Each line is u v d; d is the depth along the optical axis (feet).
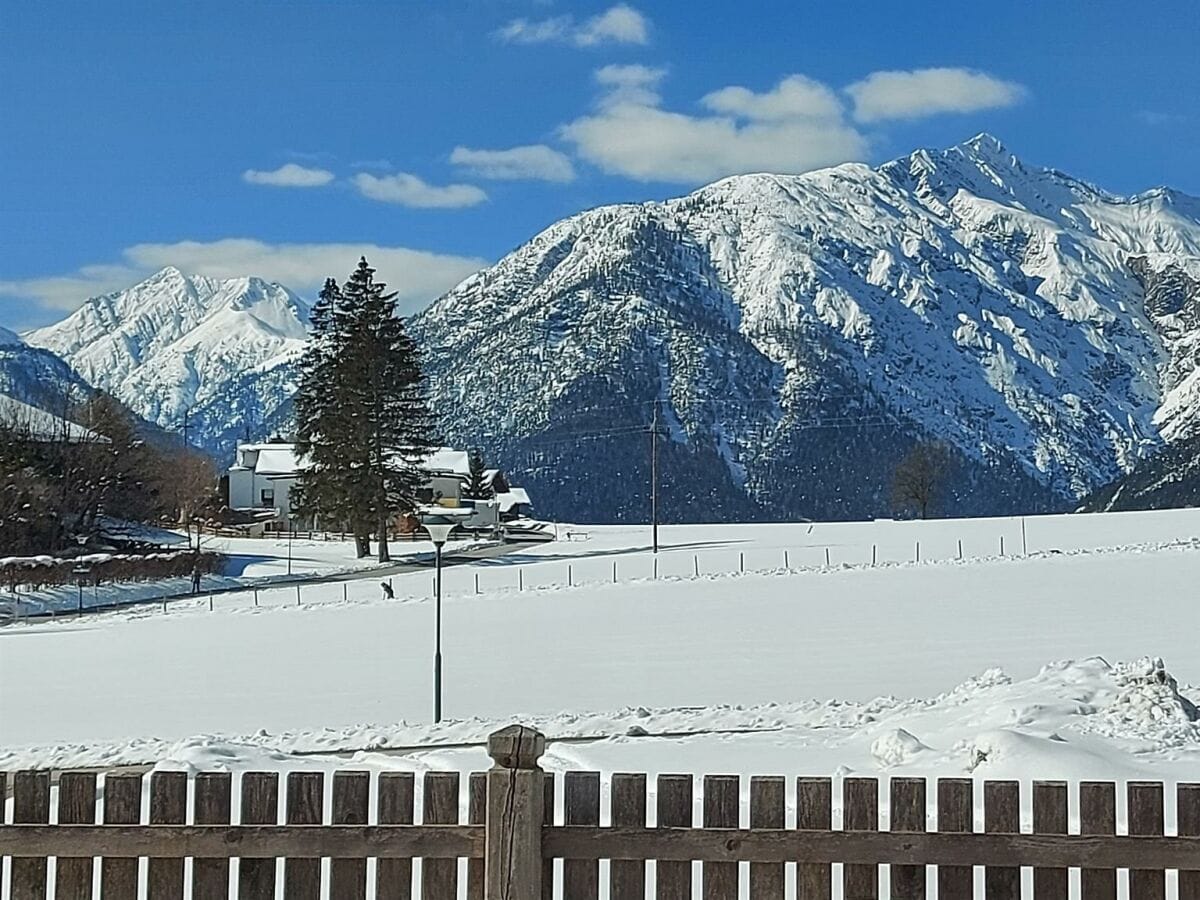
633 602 143.54
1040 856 17.70
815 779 18.06
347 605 160.76
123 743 58.03
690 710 61.21
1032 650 93.76
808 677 82.84
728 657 94.48
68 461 263.29
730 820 18.06
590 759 41.81
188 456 388.16
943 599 133.08
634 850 17.79
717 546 250.57
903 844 17.76
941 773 34.96
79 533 256.32
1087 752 33.78
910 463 473.67
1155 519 264.11
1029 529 255.29
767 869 17.89
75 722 74.69
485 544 286.05
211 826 18.03
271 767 41.91
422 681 88.79
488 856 17.63
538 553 253.44
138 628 145.18
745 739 46.78
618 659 95.71
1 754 56.08
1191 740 38.52
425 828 17.99
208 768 41.27
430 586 193.06
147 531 298.15
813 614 124.06
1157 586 138.92
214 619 151.64
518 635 116.57
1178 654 89.51
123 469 303.48
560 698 77.36
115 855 18.02
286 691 86.28
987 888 17.87
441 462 396.16
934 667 86.28
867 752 41.73
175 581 214.48
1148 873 17.84
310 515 251.60
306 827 18.02
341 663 102.01
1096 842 17.66
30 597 186.91
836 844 17.79
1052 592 136.05
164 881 18.21
